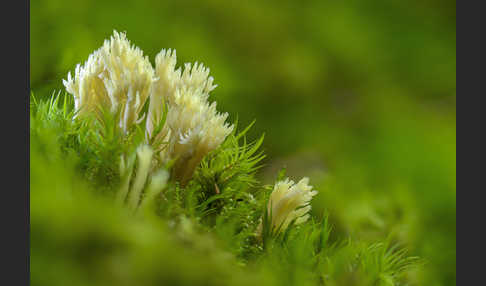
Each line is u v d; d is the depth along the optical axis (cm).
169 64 38
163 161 37
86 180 35
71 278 31
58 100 40
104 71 38
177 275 32
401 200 53
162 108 38
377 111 128
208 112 37
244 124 86
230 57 120
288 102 124
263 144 106
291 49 127
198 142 37
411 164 100
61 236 31
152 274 32
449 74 133
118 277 32
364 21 135
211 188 39
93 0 97
